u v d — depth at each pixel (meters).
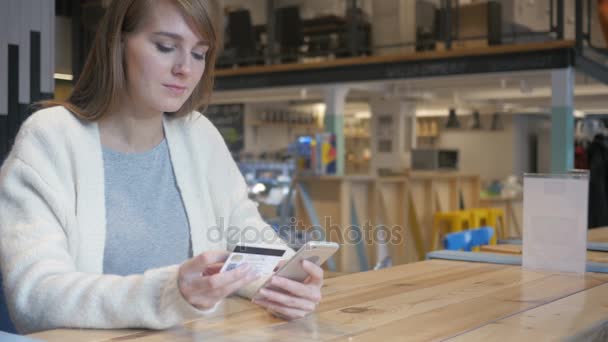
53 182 1.17
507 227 8.16
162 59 1.18
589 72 7.06
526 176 1.68
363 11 8.34
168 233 1.35
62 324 1.02
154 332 1.01
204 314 0.97
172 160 1.38
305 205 5.93
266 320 1.09
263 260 1.01
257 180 7.03
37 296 1.02
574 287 1.40
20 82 2.69
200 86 1.37
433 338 0.95
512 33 7.26
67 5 6.57
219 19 1.21
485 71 7.13
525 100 10.58
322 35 8.39
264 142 12.51
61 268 1.06
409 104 10.63
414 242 6.63
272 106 12.43
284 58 8.70
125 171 1.31
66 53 6.64
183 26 1.16
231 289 0.95
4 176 1.16
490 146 12.88
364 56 8.02
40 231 1.11
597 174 6.65
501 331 1.00
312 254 1.06
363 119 13.44
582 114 11.48
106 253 1.26
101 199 1.25
